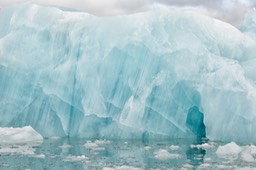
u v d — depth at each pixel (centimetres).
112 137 2536
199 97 2597
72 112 2645
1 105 2702
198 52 2630
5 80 2744
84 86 2650
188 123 2666
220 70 2562
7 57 2777
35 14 2900
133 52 2669
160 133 2534
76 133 2591
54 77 2670
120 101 2602
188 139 2522
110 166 1586
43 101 2642
